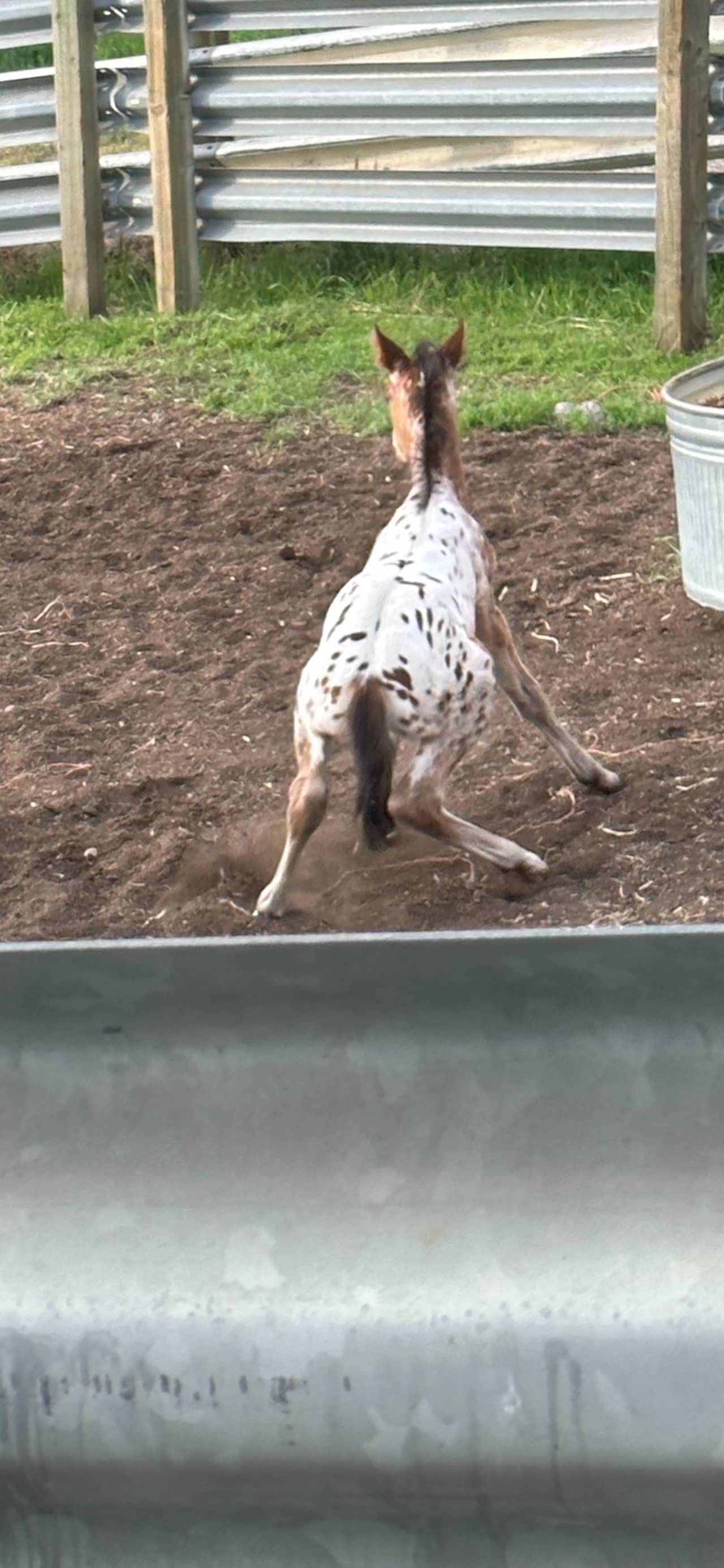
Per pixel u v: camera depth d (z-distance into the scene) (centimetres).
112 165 1116
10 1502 296
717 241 1024
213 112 1099
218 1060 305
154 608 875
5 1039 308
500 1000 299
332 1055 303
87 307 1120
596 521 896
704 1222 288
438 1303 286
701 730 775
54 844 756
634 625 833
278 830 755
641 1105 296
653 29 1013
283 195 1097
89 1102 306
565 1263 287
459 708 646
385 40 1061
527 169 1051
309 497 933
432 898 711
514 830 745
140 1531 293
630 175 1028
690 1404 275
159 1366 287
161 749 795
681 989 294
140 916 719
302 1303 288
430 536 681
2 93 1135
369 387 1012
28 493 956
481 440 959
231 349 1064
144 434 991
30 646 859
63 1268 295
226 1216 297
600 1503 279
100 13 1100
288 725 802
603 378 997
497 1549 283
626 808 745
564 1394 279
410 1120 300
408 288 1107
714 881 684
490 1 1043
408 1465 281
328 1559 287
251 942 293
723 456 788
